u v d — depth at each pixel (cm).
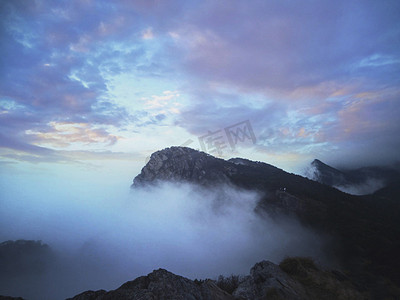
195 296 956
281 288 1134
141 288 932
